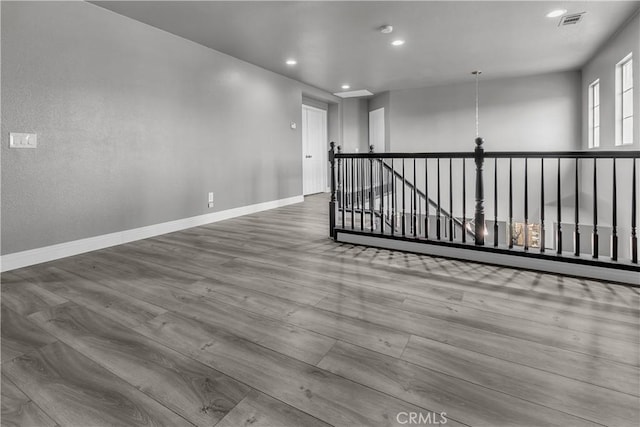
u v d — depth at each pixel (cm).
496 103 682
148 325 180
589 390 126
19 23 276
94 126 331
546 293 216
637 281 225
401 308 198
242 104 515
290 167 632
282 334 170
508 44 461
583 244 631
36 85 288
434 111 739
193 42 432
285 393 127
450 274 254
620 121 432
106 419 116
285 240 367
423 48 470
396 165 782
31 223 289
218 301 210
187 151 430
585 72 575
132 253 320
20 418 117
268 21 372
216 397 126
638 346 155
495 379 133
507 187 698
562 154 250
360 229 357
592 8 356
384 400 123
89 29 323
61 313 195
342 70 572
